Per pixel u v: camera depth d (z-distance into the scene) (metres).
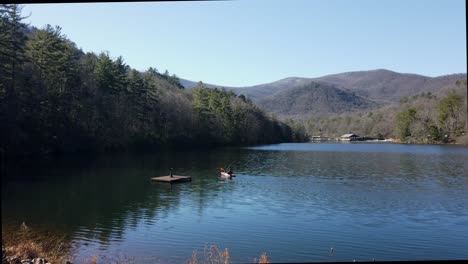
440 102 145.50
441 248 20.58
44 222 24.30
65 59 65.69
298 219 26.27
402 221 26.11
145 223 24.69
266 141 156.88
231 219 26.02
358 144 157.25
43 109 58.28
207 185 41.00
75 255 18.34
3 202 30.20
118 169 52.59
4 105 50.06
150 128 94.12
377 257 19.11
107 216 26.31
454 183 44.31
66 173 47.12
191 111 109.12
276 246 20.41
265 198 33.81
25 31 69.81
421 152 99.19
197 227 23.84
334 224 25.08
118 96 83.69
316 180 46.19
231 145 128.75
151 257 18.30
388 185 42.41
